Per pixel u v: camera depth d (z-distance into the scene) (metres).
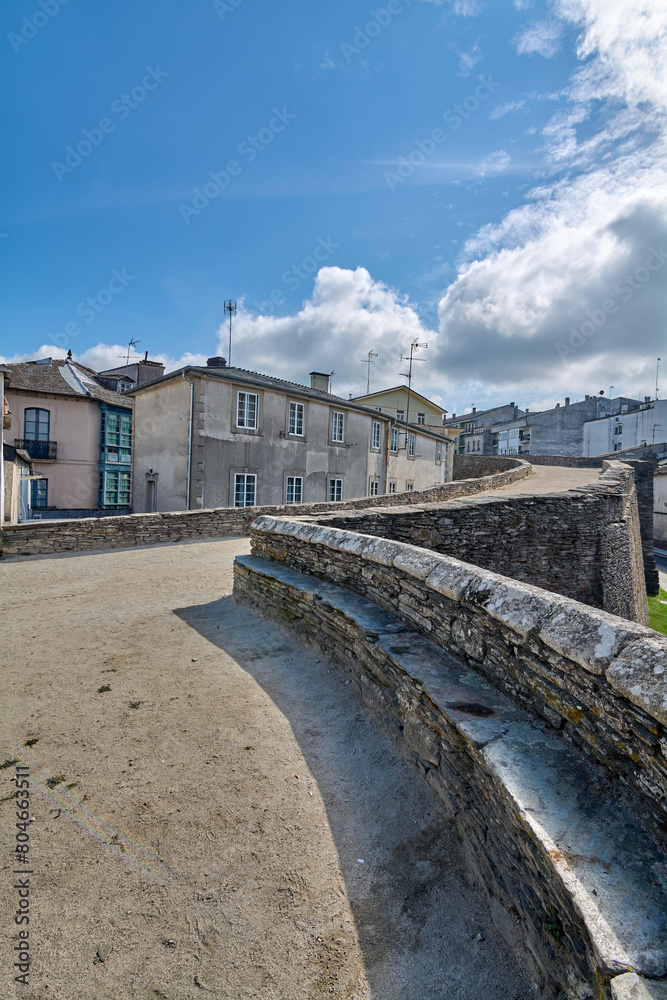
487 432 60.91
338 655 3.90
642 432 46.03
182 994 1.66
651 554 21.11
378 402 36.25
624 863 1.38
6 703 3.53
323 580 4.86
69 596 6.55
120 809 2.48
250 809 2.52
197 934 1.87
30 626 5.28
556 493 8.85
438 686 2.50
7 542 9.19
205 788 2.66
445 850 2.22
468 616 2.75
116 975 1.71
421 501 15.41
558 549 8.36
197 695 3.68
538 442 53.72
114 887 2.04
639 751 1.54
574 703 1.90
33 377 23.97
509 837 1.76
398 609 3.61
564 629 1.98
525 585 2.47
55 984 1.66
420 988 1.68
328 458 19.61
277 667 4.14
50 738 3.08
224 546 10.41
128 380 32.56
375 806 2.52
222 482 15.54
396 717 2.95
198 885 2.07
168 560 8.95
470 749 2.05
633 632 1.72
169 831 2.35
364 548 4.13
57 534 9.62
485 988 1.64
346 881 2.12
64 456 23.94
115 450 25.56
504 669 2.41
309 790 2.67
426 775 2.55
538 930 1.57
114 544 10.27
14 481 14.38
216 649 4.57
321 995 1.67
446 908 1.96
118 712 3.42
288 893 2.05
